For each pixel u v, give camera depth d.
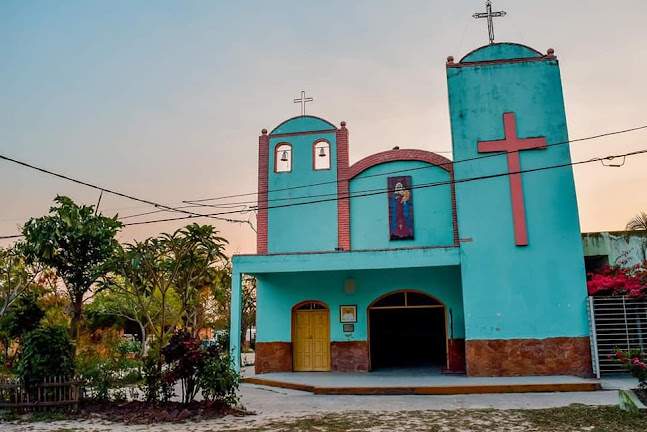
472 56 17.62
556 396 12.90
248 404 12.90
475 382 14.53
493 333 15.95
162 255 17.88
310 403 12.92
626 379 14.73
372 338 19.58
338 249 18.91
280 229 19.48
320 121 20.08
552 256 16.12
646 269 16.11
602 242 18.81
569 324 15.71
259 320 19.20
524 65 17.34
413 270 18.58
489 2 18.89
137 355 22.36
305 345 19.02
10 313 16.17
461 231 16.59
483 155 16.94
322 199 19.47
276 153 20.22
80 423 10.73
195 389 12.26
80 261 14.57
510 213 16.52
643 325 15.48
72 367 12.27
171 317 25.98
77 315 14.59
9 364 17.39
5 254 18.95
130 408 11.84
